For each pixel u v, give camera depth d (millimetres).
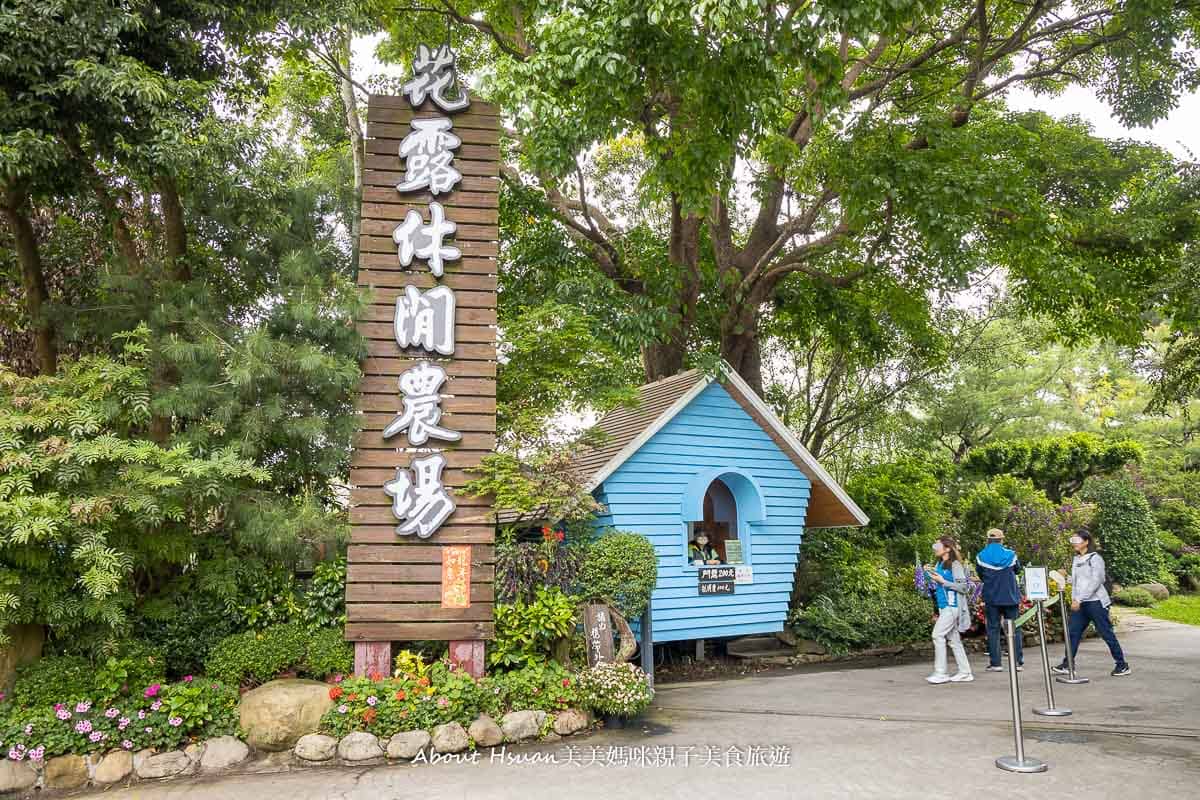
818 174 14992
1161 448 29375
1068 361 30812
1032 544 16141
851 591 14664
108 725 7223
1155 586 21891
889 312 18547
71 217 10539
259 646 8211
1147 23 14461
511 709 8141
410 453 8844
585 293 13984
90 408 7352
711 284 17688
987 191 13422
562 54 10656
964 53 17703
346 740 7391
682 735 8047
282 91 15633
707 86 11211
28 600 7219
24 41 7527
